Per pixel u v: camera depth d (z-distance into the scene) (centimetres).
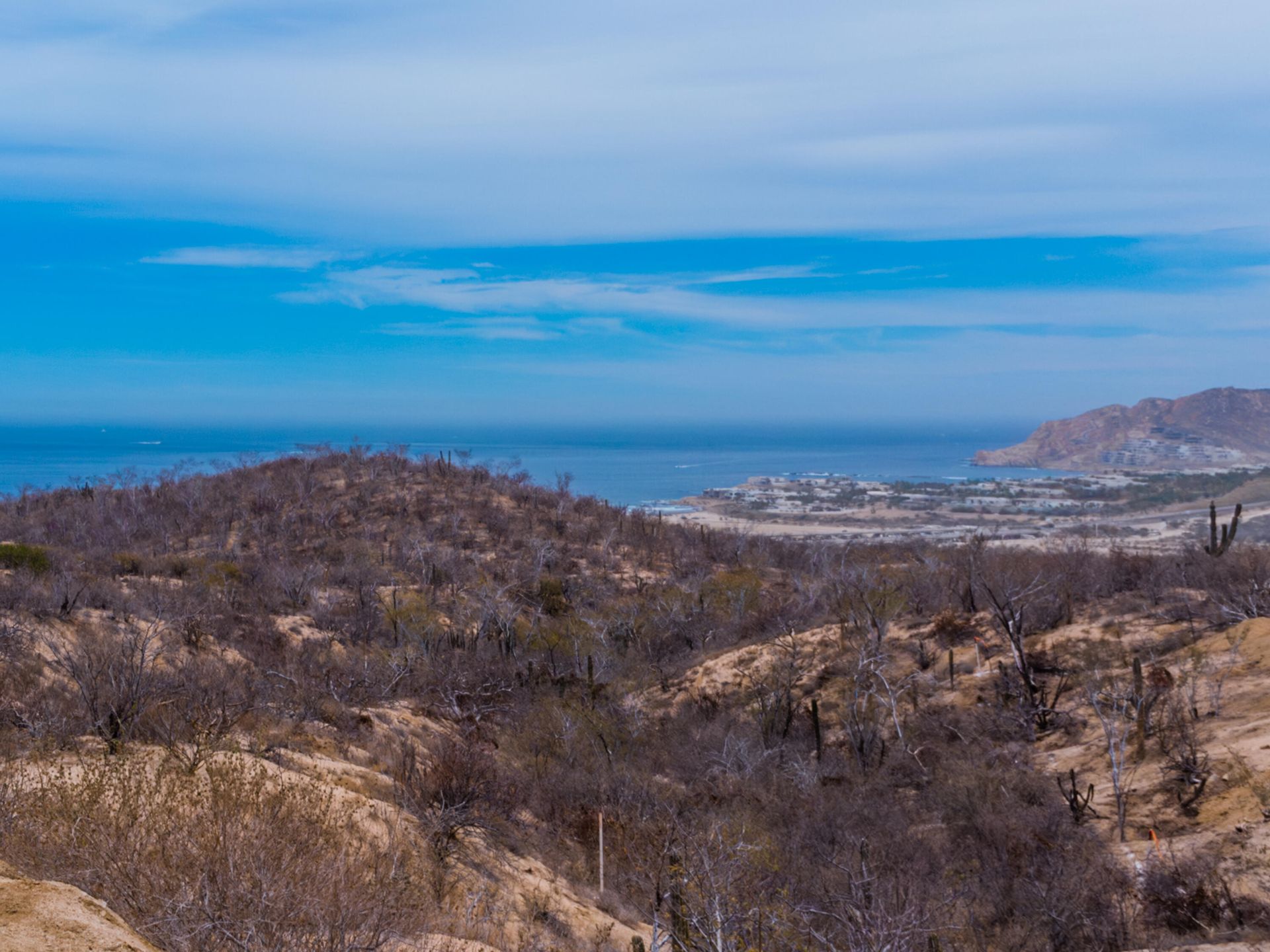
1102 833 2030
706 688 3759
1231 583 3225
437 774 1756
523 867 1692
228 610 3872
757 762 2838
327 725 2233
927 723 2972
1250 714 2283
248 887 728
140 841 805
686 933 1226
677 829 1748
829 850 1925
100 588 3384
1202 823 1920
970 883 1797
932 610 3931
